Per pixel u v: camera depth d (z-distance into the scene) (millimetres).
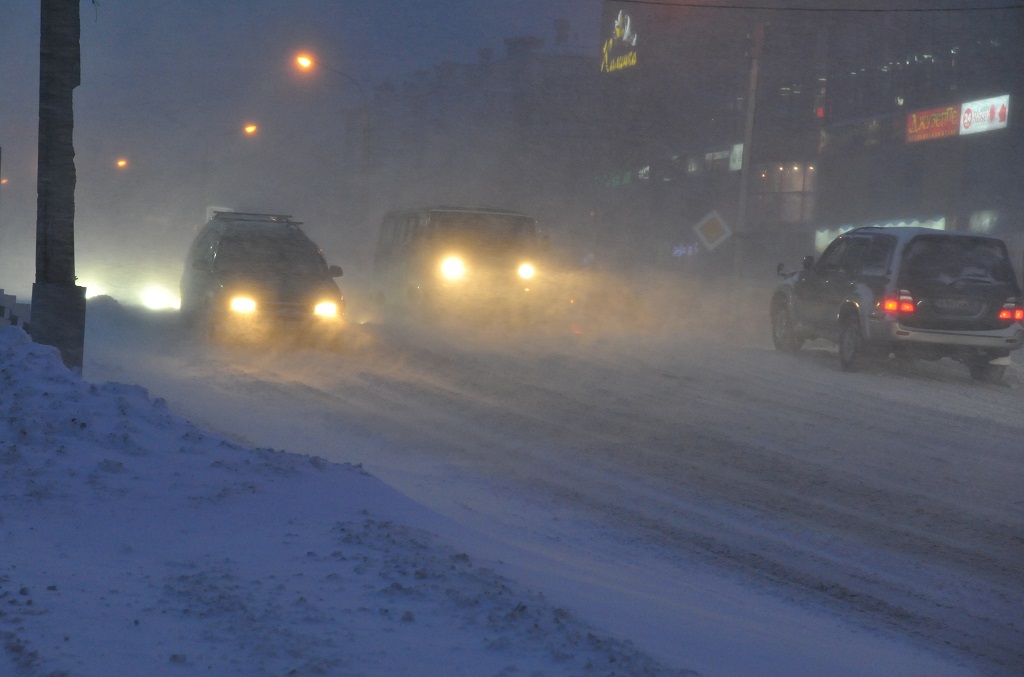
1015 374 29875
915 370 29969
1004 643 9266
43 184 20328
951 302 27500
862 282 28531
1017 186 85750
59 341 20219
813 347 35281
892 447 17859
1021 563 11672
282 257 30406
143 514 9438
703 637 7902
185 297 31203
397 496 11141
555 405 21062
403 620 6785
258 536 8977
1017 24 90312
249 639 6191
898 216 98625
